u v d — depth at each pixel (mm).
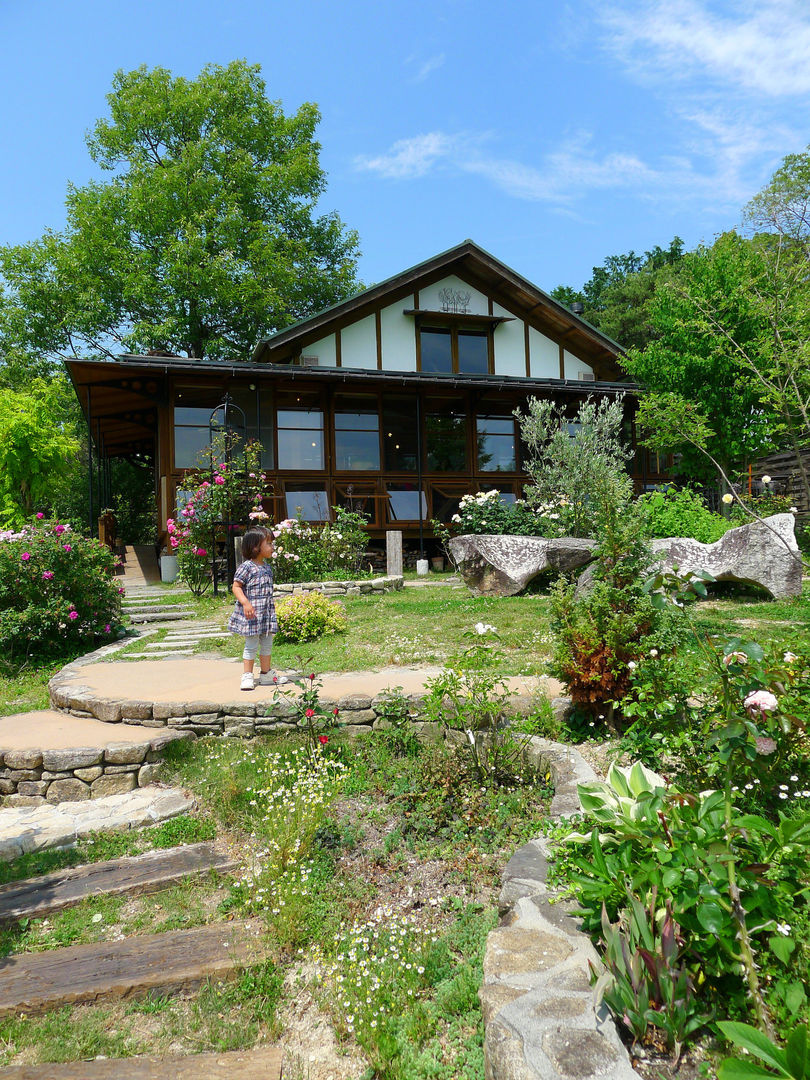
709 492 18609
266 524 12656
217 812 4273
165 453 15195
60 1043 2486
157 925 3229
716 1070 1826
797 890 2217
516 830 3699
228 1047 2463
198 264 22000
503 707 4793
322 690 5488
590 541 10664
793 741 3320
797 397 5305
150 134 24391
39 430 16562
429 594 11227
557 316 18484
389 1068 2252
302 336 16984
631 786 2803
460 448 17938
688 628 4340
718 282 15078
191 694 5625
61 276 22625
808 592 9141
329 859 3652
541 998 2018
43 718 5680
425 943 2863
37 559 8195
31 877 3660
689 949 2131
